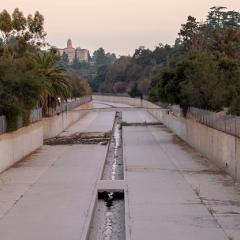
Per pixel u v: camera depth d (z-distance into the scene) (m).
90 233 33.03
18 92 60.12
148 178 50.25
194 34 148.25
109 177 55.78
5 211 36.06
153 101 163.12
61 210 36.38
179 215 34.62
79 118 159.88
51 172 54.28
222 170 55.81
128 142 89.81
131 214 34.94
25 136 67.75
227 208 36.72
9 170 55.81
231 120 52.25
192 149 77.75
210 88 76.81
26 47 84.06
